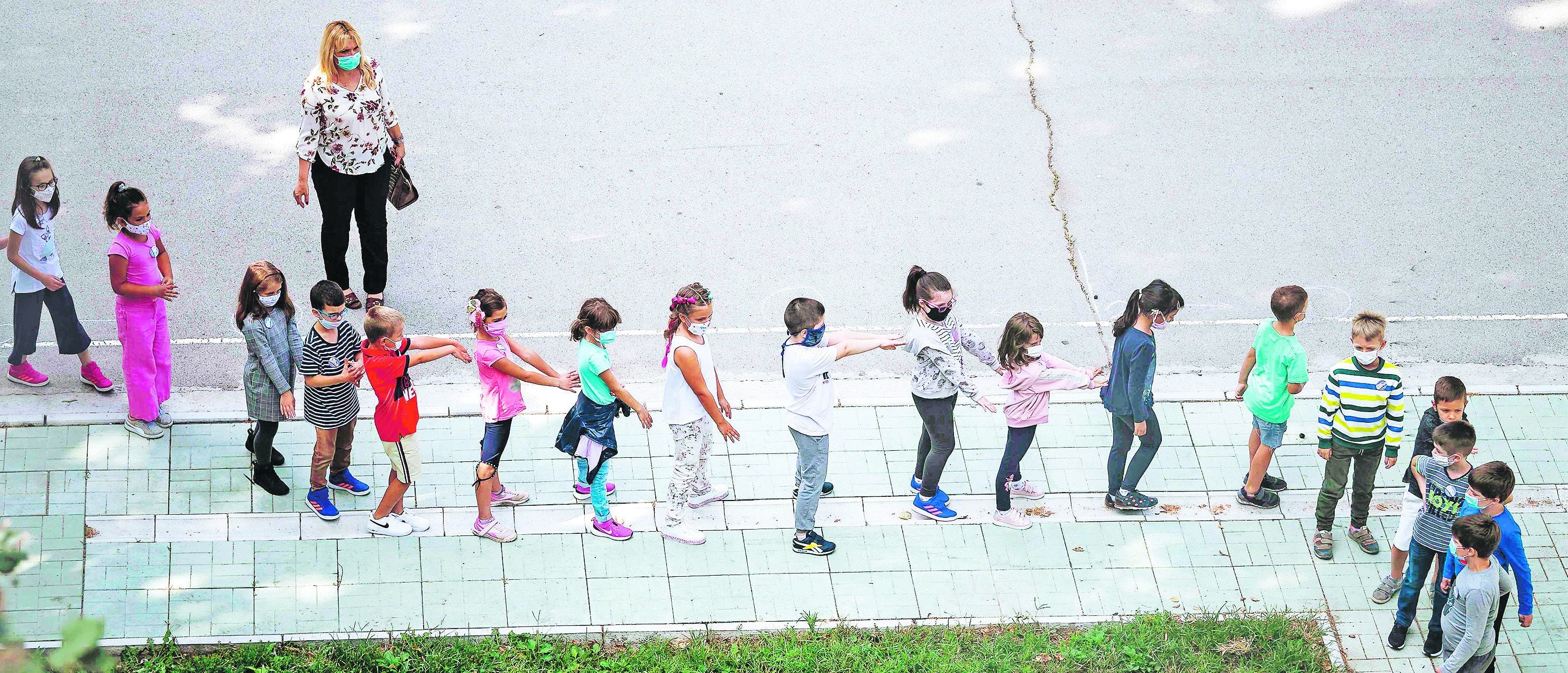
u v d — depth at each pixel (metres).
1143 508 9.59
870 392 10.65
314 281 11.35
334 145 10.17
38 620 8.22
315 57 13.78
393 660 8.20
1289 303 8.82
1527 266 12.12
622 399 8.73
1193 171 12.98
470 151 12.80
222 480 9.34
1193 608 8.96
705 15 14.74
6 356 10.39
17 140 12.45
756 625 8.69
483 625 8.57
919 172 12.85
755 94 13.67
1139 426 8.95
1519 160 13.26
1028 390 8.91
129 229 8.98
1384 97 13.96
